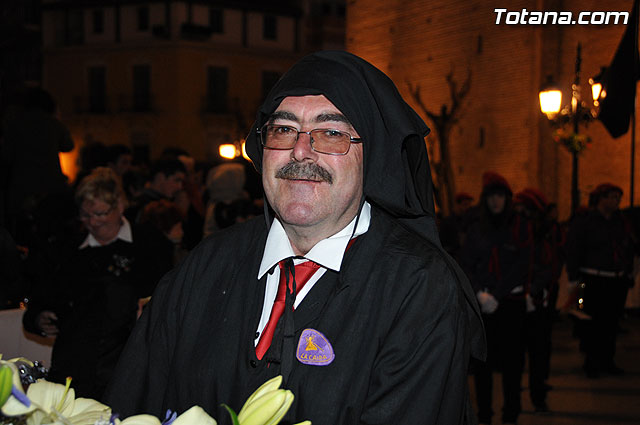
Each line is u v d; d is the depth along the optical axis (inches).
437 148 746.8
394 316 61.0
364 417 58.7
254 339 62.5
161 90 1434.5
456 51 733.9
